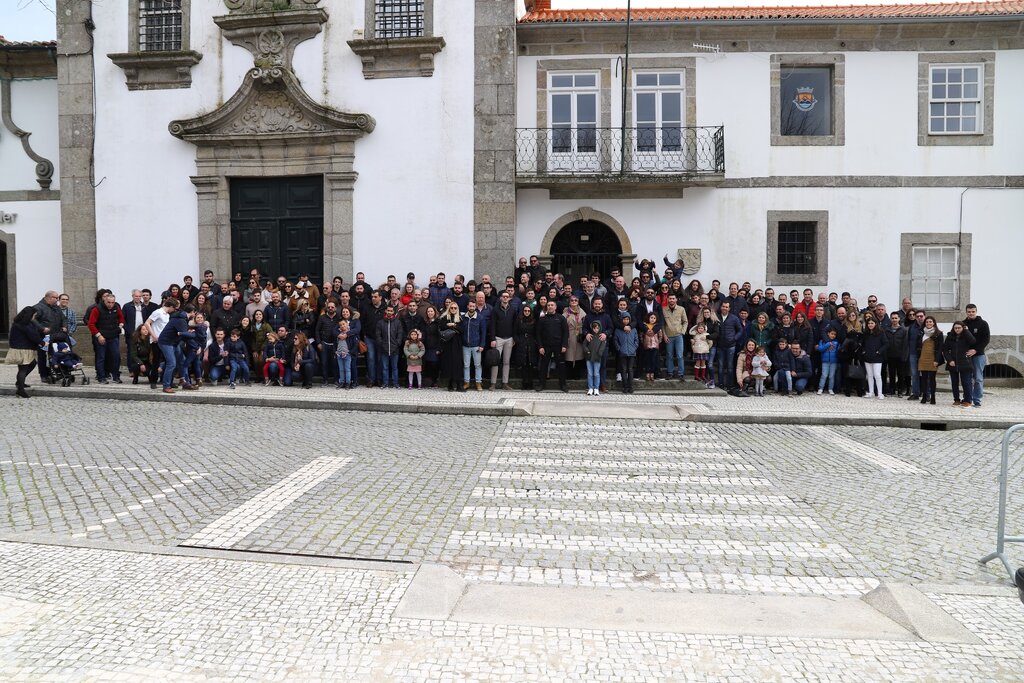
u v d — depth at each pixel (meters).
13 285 18.23
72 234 17.39
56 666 3.92
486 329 14.48
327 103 16.72
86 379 14.18
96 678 3.81
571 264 17.69
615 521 6.66
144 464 8.32
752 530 6.48
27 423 10.63
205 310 14.95
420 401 12.85
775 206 17.27
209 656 4.06
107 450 8.96
